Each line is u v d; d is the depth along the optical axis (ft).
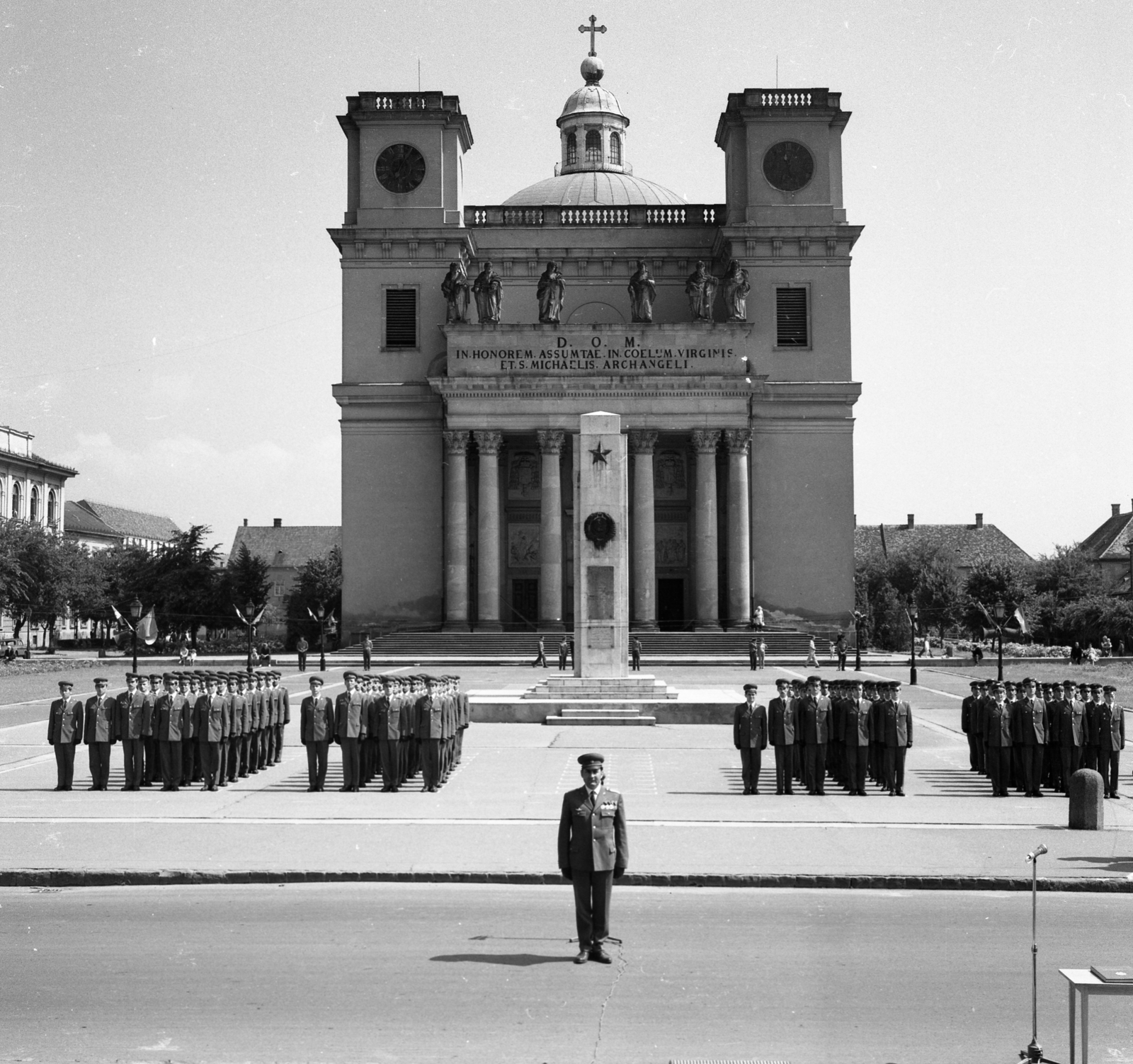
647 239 333.83
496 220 333.62
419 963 57.00
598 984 53.98
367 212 319.88
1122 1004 51.57
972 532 593.42
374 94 320.09
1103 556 538.47
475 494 315.37
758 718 105.70
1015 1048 46.78
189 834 85.61
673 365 301.63
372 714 107.14
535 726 156.25
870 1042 47.34
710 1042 47.29
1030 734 105.70
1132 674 253.85
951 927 63.46
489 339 301.84
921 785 112.68
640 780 113.29
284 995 52.60
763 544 314.14
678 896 70.54
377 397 317.42
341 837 84.33
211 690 107.55
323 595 440.45
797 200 318.04
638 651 245.24
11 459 453.17
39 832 86.43
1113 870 74.69
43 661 309.22
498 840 83.30
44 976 55.16
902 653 345.72
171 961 57.31
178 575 395.34
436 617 315.17
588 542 166.30
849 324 316.81
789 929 63.00
